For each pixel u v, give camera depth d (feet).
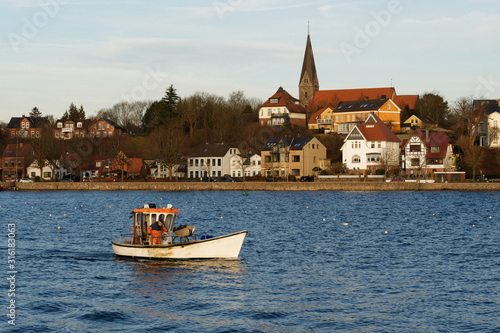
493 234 222.07
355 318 113.29
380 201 381.60
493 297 126.21
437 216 290.15
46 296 127.44
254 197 429.38
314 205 358.02
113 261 160.76
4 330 107.24
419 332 106.11
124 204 380.58
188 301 123.34
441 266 157.17
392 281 139.85
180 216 301.22
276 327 108.88
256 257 167.94
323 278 142.61
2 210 337.93
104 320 112.47
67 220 282.36
